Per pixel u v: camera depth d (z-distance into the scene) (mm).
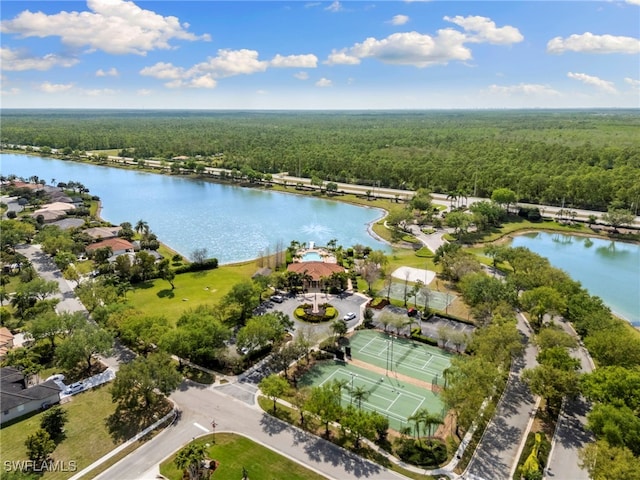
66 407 72375
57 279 124375
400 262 143750
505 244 167875
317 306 108312
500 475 58781
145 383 68625
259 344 86188
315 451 63156
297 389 76625
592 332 85375
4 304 108750
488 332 82500
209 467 59344
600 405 61906
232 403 73875
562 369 72312
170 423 68688
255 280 115375
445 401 65750
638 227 177875
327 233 179125
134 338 84562
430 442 64125
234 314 96250
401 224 187125
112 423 68562
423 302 113000
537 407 73125
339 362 86500
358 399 71125
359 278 130500
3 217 186125
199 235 174750
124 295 112562
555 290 100000
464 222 168125
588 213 196500
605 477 51125
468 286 107000
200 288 121312
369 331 99062
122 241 149500
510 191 194875
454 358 75625
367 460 61469
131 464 60281
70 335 86188
